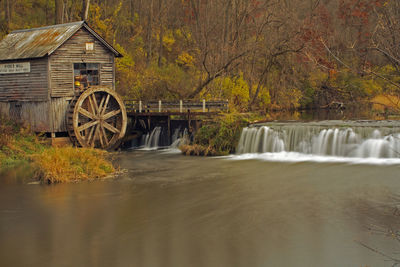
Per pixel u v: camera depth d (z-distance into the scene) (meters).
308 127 21.41
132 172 17.70
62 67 23.06
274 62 36.69
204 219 11.09
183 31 49.66
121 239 9.68
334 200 12.67
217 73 33.28
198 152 22.66
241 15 38.59
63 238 9.78
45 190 14.39
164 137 26.86
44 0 43.25
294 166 18.36
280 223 10.62
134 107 27.72
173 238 9.69
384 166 17.61
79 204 12.66
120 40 43.72
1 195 13.71
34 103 23.14
